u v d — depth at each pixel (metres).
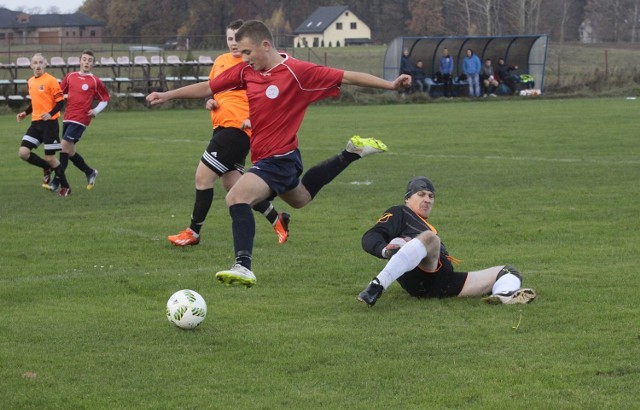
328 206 21.31
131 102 65.56
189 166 30.52
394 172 27.62
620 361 9.37
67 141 24.23
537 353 9.69
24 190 25.00
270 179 11.77
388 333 10.55
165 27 146.50
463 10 151.75
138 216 20.17
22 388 8.76
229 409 8.19
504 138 38.41
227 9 147.25
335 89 11.86
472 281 12.16
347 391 8.63
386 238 11.98
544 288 12.65
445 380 8.87
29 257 15.48
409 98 68.31
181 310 10.65
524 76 72.69
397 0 165.88
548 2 151.12
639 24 154.25
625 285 12.80
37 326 11.00
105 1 164.12
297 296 12.59
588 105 59.72
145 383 8.91
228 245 16.56
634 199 21.25
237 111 15.84
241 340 10.32
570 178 25.39
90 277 13.84
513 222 18.52
